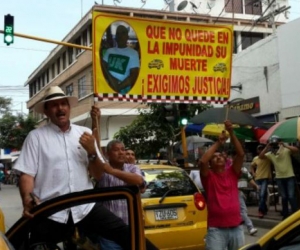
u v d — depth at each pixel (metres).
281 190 10.52
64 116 3.83
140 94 6.36
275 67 17.45
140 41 6.39
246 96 19.14
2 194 28.70
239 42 32.38
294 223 2.57
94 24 6.13
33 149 3.74
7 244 2.27
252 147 18.30
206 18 31.22
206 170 5.28
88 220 3.70
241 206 9.44
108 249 3.82
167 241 6.14
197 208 6.47
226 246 5.26
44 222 3.56
